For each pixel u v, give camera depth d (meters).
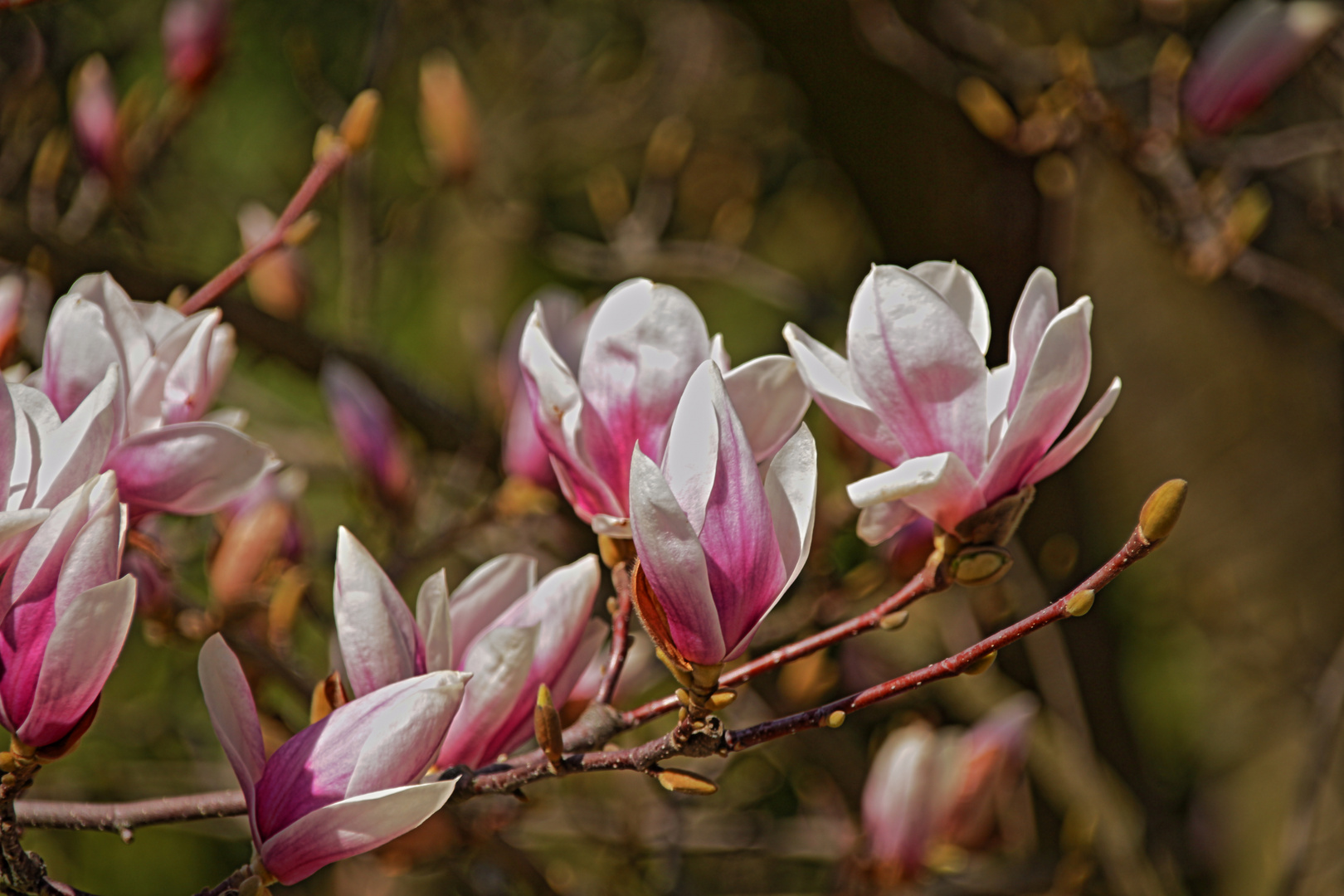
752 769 3.00
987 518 1.32
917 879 1.74
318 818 1.28
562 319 1.77
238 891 1.28
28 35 2.40
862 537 1.35
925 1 2.59
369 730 1.29
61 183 2.48
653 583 1.27
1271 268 2.25
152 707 2.71
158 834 2.98
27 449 1.30
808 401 1.35
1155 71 2.32
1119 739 2.99
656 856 2.53
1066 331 1.29
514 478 1.76
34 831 2.84
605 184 2.92
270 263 2.29
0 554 1.29
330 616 2.22
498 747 1.35
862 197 2.83
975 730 1.83
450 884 2.50
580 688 1.40
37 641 1.28
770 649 2.09
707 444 1.27
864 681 2.52
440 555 1.90
